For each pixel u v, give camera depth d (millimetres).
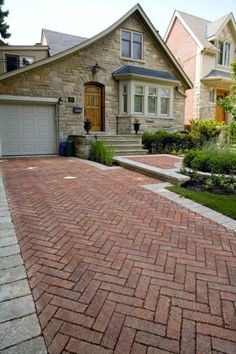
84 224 3656
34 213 4086
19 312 1955
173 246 3035
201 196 4969
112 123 12719
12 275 2424
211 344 1713
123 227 3566
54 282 2330
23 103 11070
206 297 2158
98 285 2297
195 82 16562
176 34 18000
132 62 12992
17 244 3047
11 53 13398
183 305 2062
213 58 16609
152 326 1854
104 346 1690
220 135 12312
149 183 6160
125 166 8203
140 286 2289
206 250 2951
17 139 11195
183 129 14500
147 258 2762
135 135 11523
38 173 7297
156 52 13656
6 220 3777
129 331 1810
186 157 7082
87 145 10188
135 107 12711
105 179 6578
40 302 2070
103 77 12250
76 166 8500
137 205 4523
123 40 12789
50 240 3154
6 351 1629
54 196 5012
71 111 11711
